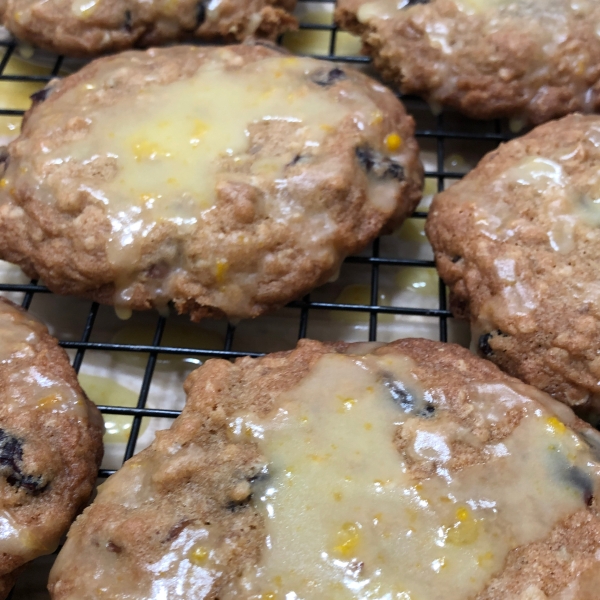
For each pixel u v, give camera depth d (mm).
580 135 145
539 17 169
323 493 102
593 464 106
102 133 146
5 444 115
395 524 99
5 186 147
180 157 141
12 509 112
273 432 108
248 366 122
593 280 127
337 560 96
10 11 188
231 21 184
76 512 117
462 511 100
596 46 167
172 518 102
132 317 163
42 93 166
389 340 160
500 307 128
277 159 142
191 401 117
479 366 120
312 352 123
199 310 141
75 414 121
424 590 94
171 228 135
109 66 164
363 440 107
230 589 96
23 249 144
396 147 151
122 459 145
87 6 181
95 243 136
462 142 190
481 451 107
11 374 124
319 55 199
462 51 169
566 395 126
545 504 102
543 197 136
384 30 176
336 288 167
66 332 161
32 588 129
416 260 165
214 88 153
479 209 138
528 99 169
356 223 143
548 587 96
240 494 102
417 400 113
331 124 147
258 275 138
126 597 96
